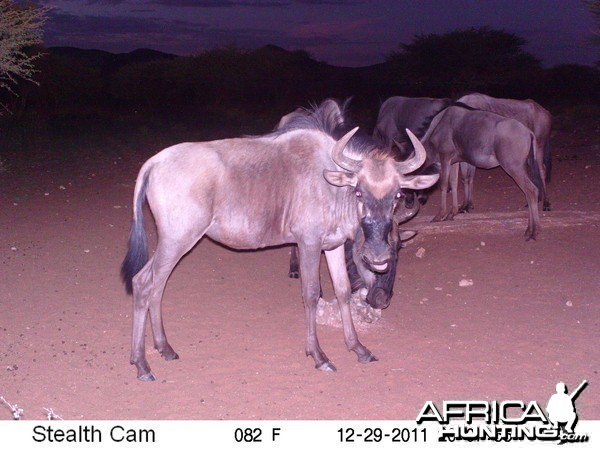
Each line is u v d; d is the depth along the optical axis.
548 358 3.93
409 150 5.12
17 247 6.14
